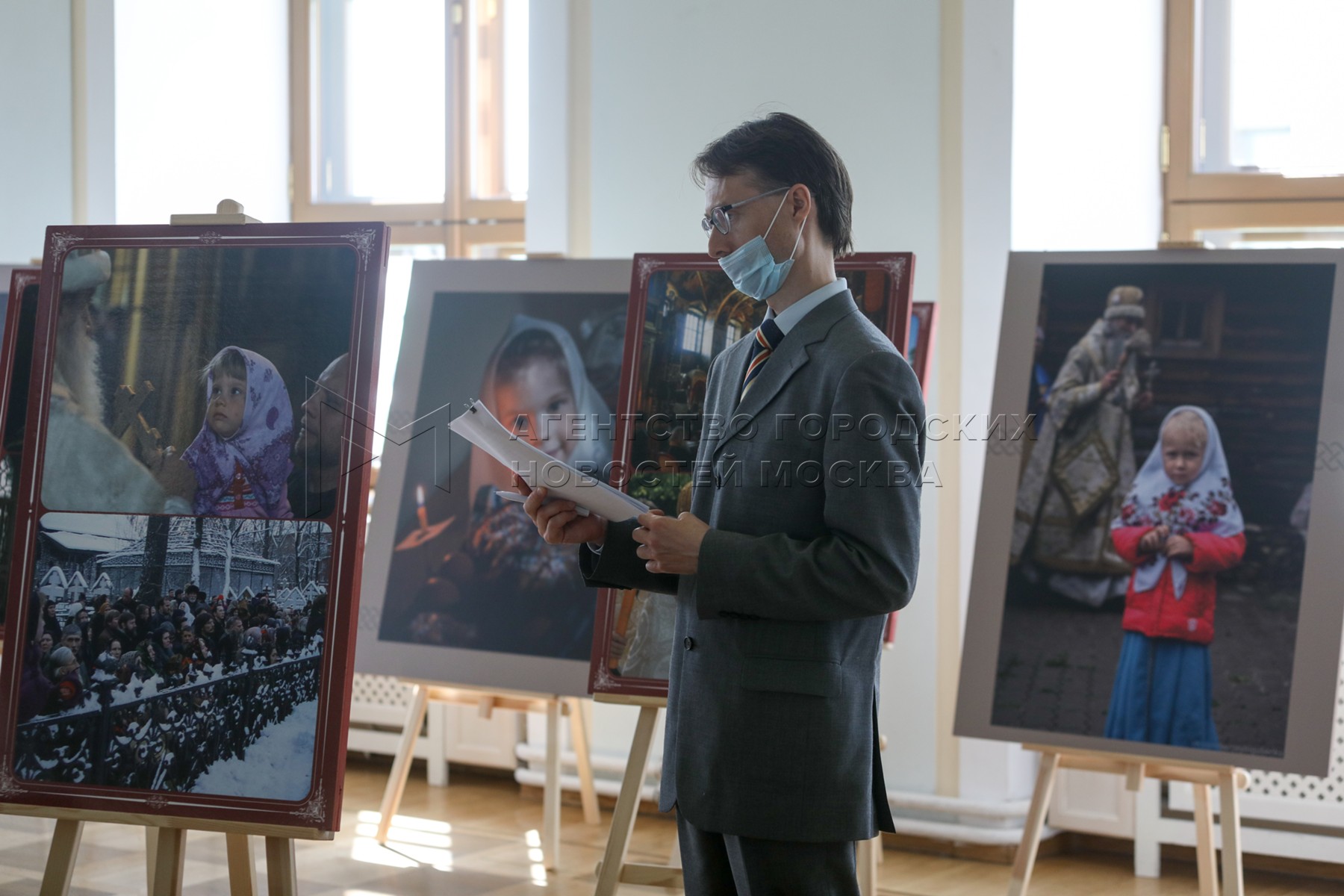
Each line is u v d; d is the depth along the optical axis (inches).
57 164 184.2
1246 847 141.5
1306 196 152.2
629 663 114.1
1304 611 112.0
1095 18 154.2
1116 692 115.8
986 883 138.3
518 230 189.0
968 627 121.6
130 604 91.7
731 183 68.9
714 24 161.8
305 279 92.6
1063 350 124.3
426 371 148.6
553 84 170.4
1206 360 119.5
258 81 201.6
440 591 141.4
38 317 96.1
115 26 184.9
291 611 89.2
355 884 134.6
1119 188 157.2
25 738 91.4
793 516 64.3
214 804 88.0
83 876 134.3
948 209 149.3
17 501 94.2
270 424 91.5
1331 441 114.0
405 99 197.3
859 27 153.7
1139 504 118.9
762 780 62.7
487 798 173.6
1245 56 155.2
